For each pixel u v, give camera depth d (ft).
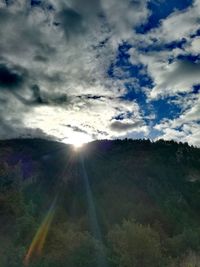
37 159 323.16
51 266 40.01
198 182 256.93
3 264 39.60
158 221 114.32
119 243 48.67
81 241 42.37
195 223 140.36
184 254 72.28
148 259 48.37
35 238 55.11
